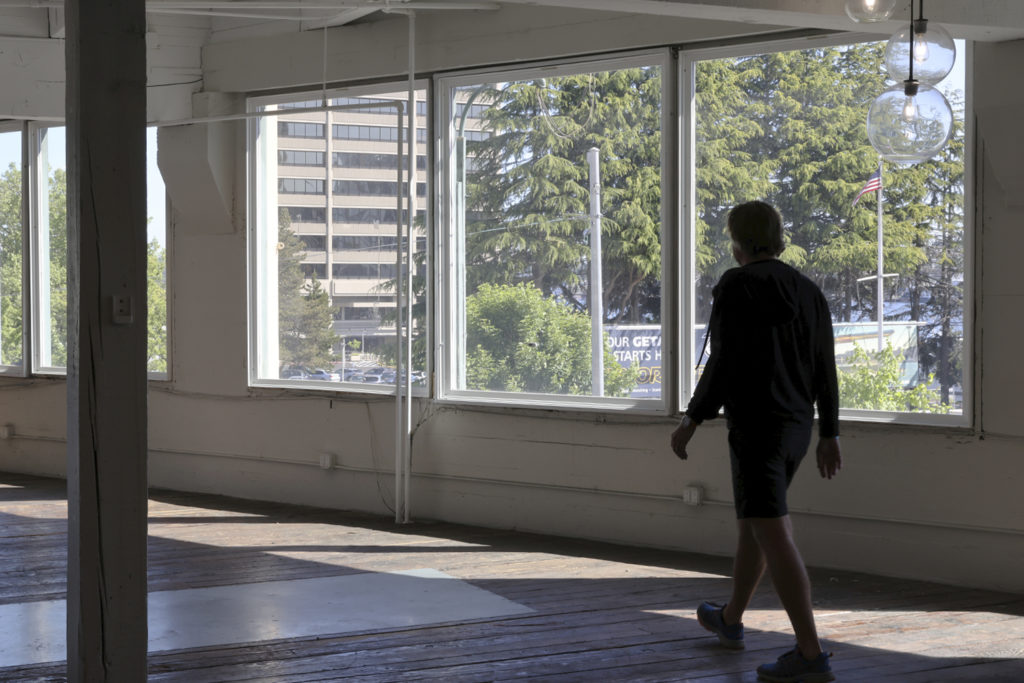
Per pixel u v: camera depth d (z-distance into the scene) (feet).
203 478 24.90
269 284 23.90
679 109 18.71
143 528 10.16
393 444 22.21
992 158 15.62
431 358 21.67
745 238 12.28
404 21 21.52
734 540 18.38
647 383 19.45
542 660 12.59
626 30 19.03
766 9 13.55
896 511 16.93
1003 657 12.75
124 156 9.91
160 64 23.36
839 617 14.58
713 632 13.41
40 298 27.61
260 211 23.86
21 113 22.63
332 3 19.54
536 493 20.48
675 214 18.85
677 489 18.90
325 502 23.18
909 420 16.98
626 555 18.45
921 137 9.78
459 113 21.30
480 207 21.20
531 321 20.71
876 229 17.28
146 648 10.25
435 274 21.54
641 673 12.10
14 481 26.37
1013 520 15.93
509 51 20.33
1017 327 15.84
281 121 23.48
